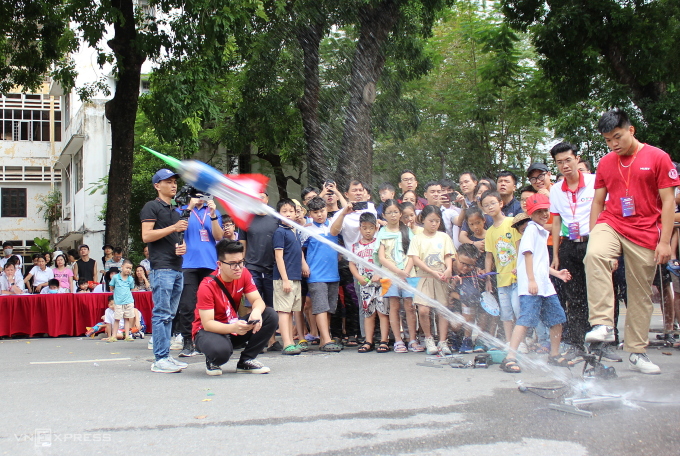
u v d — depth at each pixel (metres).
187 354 6.30
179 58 12.70
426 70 15.00
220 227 6.29
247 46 13.01
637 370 4.55
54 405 3.57
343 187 10.67
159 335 4.98
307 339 7.16
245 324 4.62
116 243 12.99
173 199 5.18
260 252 6.51
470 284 6.02
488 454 2.45
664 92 15.33
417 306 6.18
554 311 4.91
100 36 12.70
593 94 16.78
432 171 15.39
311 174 11.79
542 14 15.61
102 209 23.58
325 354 6.04
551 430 2.79
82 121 23.77
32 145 30.98
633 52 14.66
